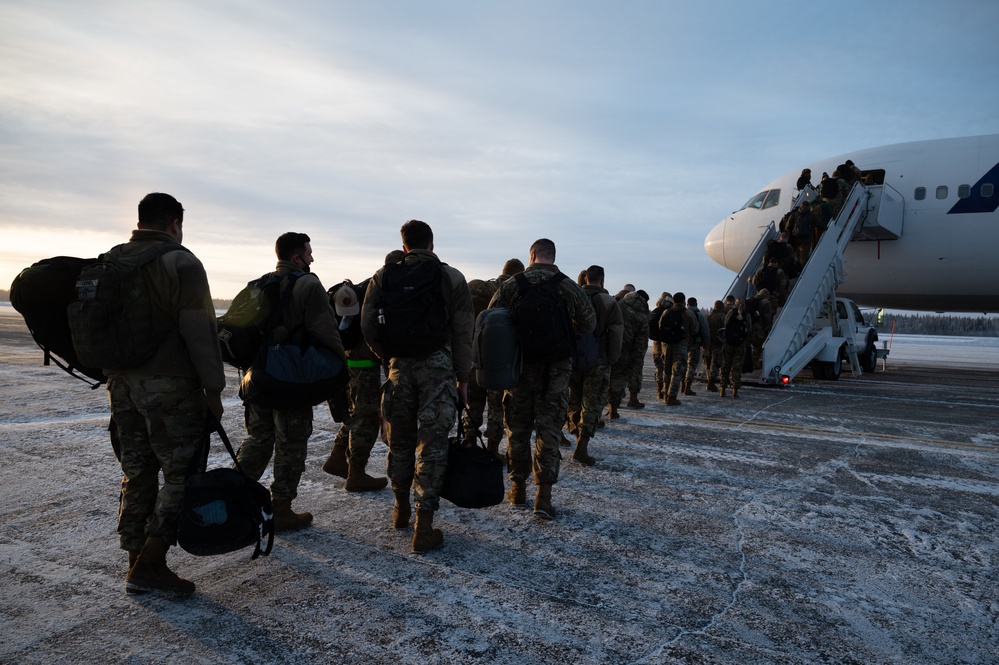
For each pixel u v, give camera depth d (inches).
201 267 91.3
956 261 503.5
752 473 179.0
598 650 80.7
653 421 265.7
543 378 132.1
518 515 137.3
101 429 218.7
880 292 563.5
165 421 90.4
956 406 334.3
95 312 83.2
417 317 111.2
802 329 417.4
